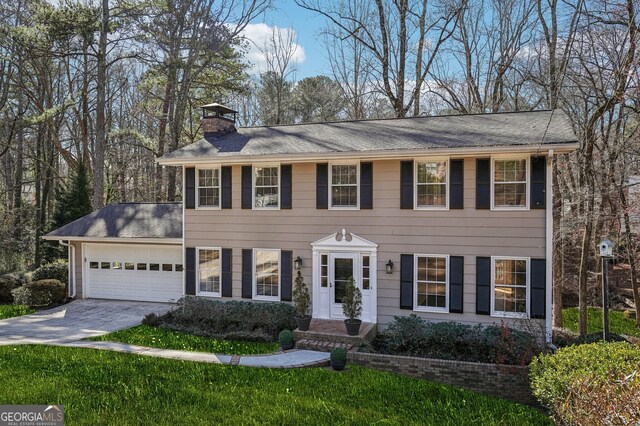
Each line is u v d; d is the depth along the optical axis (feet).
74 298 57.82
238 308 43.73
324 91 109.60
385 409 26.40
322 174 43.86
